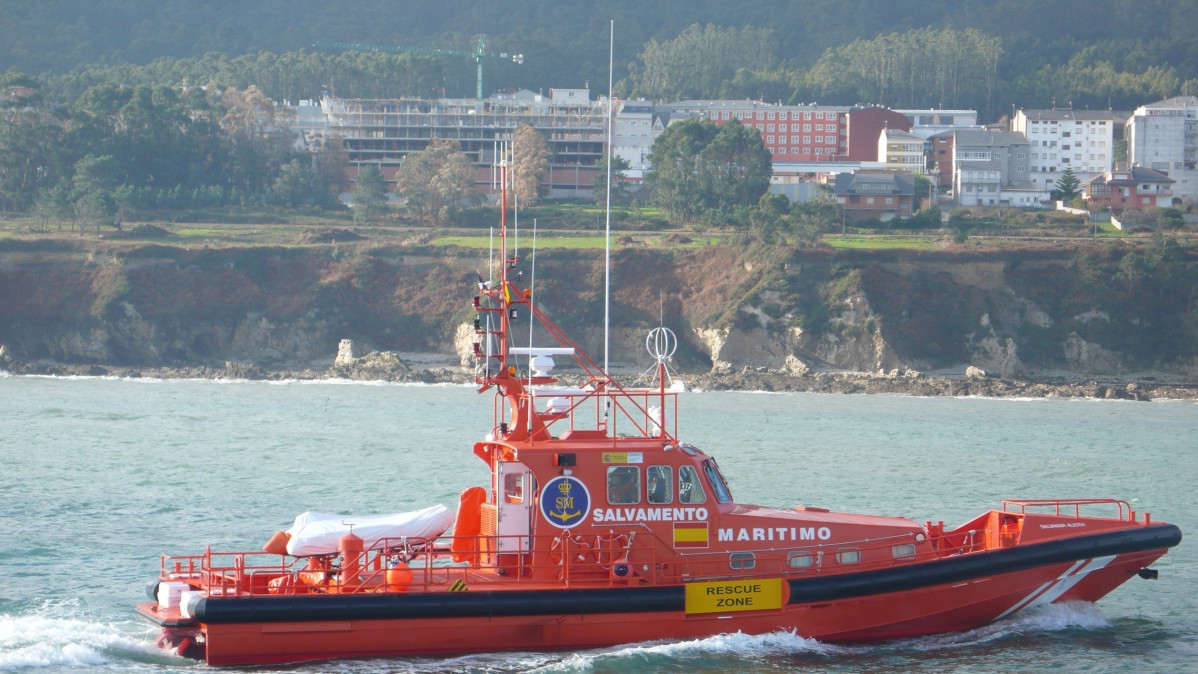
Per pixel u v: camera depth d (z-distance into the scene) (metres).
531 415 43.09
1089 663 43.34
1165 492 89.38
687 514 42.25
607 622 41.16
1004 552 43.97
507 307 44.06
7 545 62.81
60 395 169.75
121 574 56.34
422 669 39.91
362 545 41.38
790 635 42.44
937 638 44.44
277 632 39.25
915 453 114.25
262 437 121.25
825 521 43.53
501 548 41.78
